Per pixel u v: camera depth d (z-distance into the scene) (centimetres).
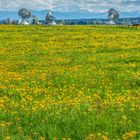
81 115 1158
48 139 962
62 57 3497
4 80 2111
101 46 4494
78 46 4556
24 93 1694
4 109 1330
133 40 5294
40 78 2192
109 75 2269
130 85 1944
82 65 2852
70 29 8319
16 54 3856
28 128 1060
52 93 1700
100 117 1118
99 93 1686
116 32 7212
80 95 1599
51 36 6209
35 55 3734
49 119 1130
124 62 3022
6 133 1019
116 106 1295
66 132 997
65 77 2206
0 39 5700
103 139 906
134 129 1009
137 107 1273
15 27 8888
